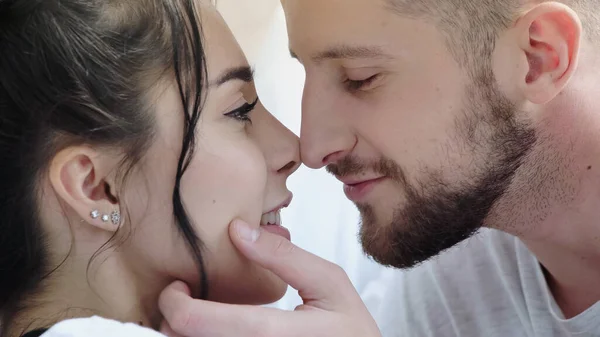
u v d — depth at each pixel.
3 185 0.69
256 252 0.76
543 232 0.89
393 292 1.21
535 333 0.96
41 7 0.67
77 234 0.72
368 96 0.83
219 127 0.75
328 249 1.43
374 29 0.78
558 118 0.83
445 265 1.10
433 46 0.79
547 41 0.80
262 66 1.40
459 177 0.85
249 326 0.71
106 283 0.74
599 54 0.84
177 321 0.71
